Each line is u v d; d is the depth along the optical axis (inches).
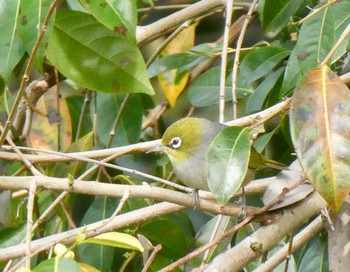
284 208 327.9
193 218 472.4
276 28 403.2
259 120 344.8
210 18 536.1
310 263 370.6
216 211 327.9
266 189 357.7
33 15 316.2
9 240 374.9
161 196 313.6
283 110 325.1
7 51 324.2
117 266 425.1
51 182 306.5
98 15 320.2
